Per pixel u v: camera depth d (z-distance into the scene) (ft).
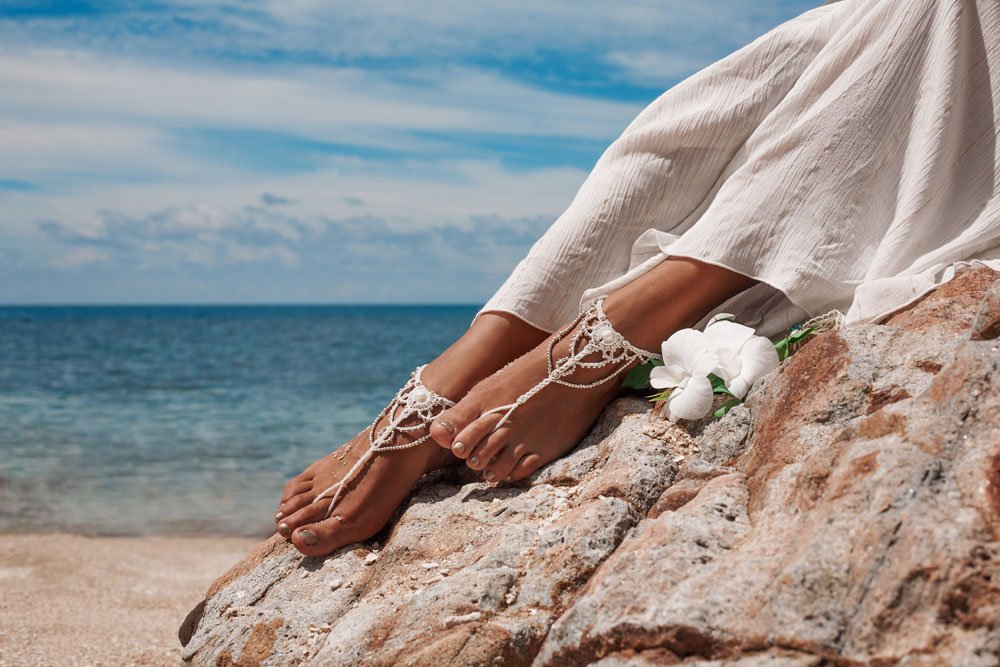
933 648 5.12
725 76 9.70
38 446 49.65
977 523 5.39
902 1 8.85
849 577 5.53
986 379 6.12
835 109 8.90
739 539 6.56
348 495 8.92
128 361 128.88
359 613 7.62
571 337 8.89
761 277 8.74
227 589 9.11
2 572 20.15
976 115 8.72
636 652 5.97
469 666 6.72
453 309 571.28
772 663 5.42
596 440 8.84
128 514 30.73
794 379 7.67
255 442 51.90
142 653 12.44
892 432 6.30
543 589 7.07
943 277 8.25
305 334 220.23
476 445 8.61
